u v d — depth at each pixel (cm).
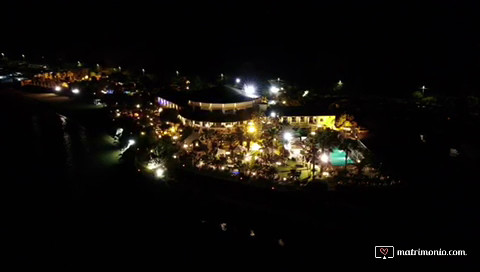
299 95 10688
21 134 9294
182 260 4744
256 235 5194
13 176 6956
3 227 5409
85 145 8538
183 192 6169
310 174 6225
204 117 8544
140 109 10462
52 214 5741
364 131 7944
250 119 8469
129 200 6097
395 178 5912
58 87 13662
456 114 9038
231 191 5972
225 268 4594
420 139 7538
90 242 5100
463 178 6069
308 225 5278
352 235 5062
